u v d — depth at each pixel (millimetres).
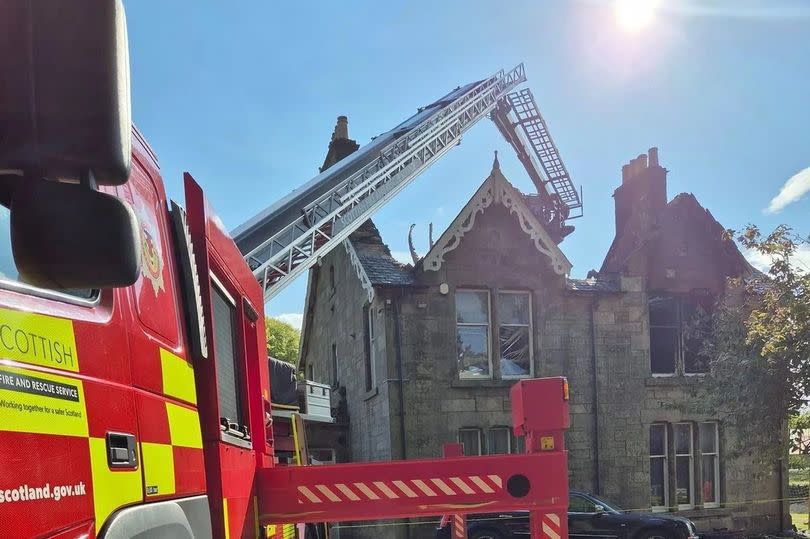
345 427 17125
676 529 11156
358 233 16219
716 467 15141
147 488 1804
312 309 22953
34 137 1163
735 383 11195
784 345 9328
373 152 16922
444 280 14219
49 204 1220
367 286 14414
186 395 2281
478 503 3154
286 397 7453
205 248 2648
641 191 16234
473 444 14039
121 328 1775
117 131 1206
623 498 14305
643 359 14984
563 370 14609
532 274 14734
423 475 3184
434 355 13898
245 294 3584
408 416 13570
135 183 2098
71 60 1169
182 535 1979
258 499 3164
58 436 1396
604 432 14500
